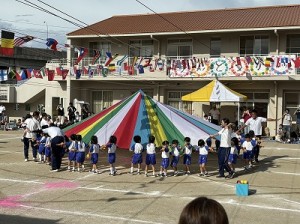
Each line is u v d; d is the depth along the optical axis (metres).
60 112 24.66
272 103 23.03
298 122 21.92
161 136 12.47
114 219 7.41
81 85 27.88
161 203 8.55
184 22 26.42
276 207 8.29
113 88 27.19
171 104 25.77
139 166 11.91
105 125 12.92
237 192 9.32
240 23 24.05
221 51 24.64
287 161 14.51
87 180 10.95
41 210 8.00
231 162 11.65
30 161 14.04
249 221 7.32
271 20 23.81
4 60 33.19
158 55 25.94
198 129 12.79
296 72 21.50
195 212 2.03
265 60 21.50
